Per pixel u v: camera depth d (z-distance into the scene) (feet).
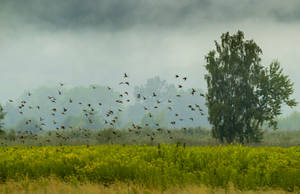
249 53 111.55
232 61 110.93
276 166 35.65
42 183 33.27
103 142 106.63
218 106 108.58
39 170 37.11
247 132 109.19
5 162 39.37
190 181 33.30
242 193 30.94
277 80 111.86
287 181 32.71
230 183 32.04
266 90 111.14
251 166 36.01
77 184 33.30
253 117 111.55
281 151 48.01
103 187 33.22
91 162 39.93
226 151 44.34
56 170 37.47
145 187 32.48
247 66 112.16
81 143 104.42
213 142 111.55
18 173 36.27
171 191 31.30
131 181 33.99
